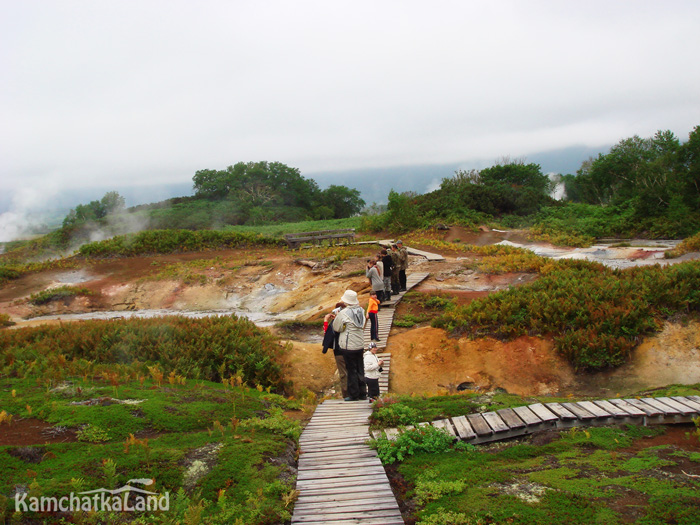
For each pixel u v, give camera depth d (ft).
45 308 64.49
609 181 150.71
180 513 14.89
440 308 50.42
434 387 36.76
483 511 14.82
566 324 38.19
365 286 61.11
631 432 20.07
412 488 17.21
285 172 259.39
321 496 16.65
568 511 14.35
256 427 21.59
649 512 13.84
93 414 20.62
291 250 87.61
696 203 100.12
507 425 20.52
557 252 87.35
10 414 20.40
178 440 19.54
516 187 148.66
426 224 111.34
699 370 32.73
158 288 70.23
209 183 239.91
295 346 42.01
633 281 41.96
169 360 32.86
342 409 25.75
